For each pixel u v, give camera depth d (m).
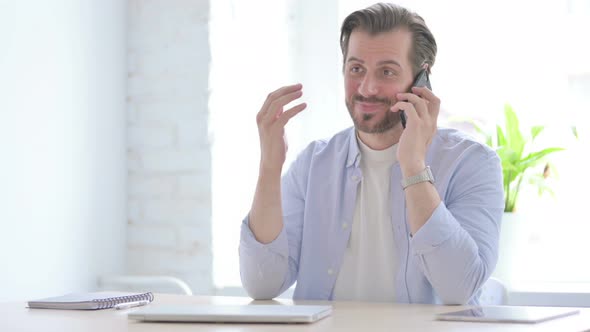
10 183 2.85
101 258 3.32
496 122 3.34
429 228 1.88
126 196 3.47
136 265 3.45
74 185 3.17
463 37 3.40
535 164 2.95
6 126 2.84
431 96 2.04
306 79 3.70
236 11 3.44
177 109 3.38
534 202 3.25
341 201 2.25
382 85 2.14
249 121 3.53
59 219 3.09
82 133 3.23
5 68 2.84
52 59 3.07
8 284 2.84
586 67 3.21
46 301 1.78
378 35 2.14
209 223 3.30
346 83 2.21
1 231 2.81
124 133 3.47
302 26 3.71
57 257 3.07
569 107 3.23
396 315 1.55
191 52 3.35
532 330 1.30
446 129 2.29
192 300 1.96
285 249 2.14
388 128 2.18
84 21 3.25
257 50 3.54
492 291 2.29
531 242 3.25
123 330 1.36
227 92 3.42
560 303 2.83
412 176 1.92
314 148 2.40
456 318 1.44
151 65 3.43
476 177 2.14
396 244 2.16
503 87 3.34
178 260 3.36
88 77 3.27
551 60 3.27
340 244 2.22
